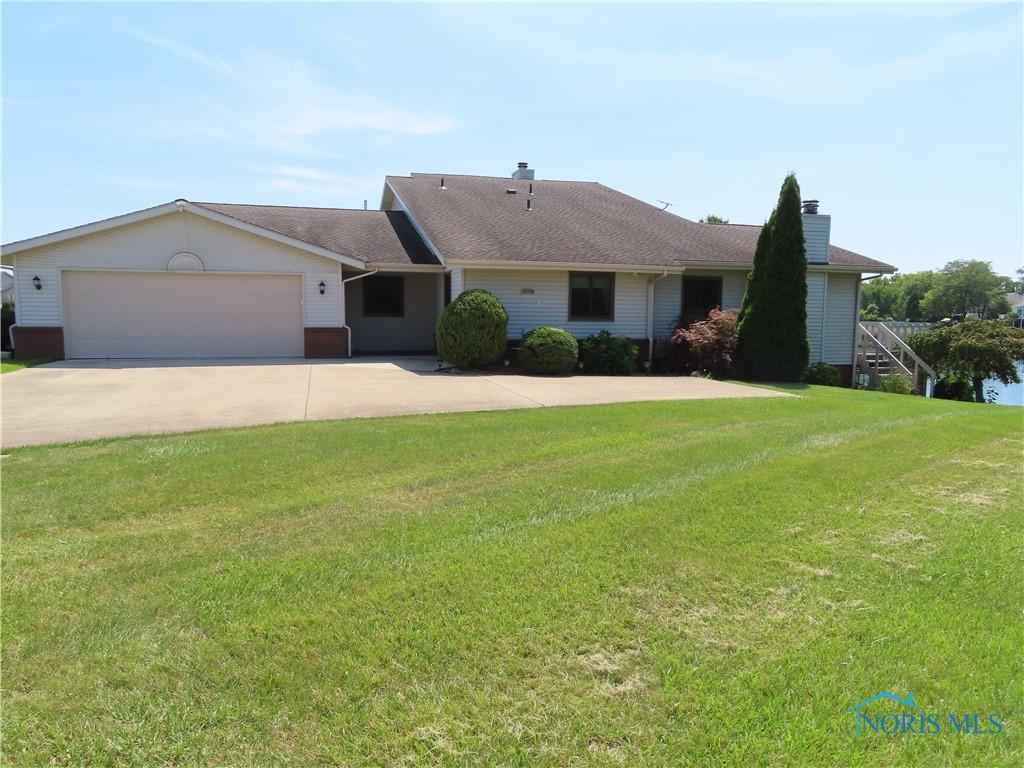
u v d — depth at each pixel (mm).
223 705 2350
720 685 2479
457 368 14141
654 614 3020
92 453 6035
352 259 16078
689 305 17125
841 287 18016
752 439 6855
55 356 15164
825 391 12164
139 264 15344
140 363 14477
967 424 8055
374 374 12984
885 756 2119
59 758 2084
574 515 4332
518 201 19344
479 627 2885
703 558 3639
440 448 6312
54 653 2670
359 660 2635
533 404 9461
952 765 2084
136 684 2471
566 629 2875
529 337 14195
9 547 3771
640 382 12859
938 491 4988
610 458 5953
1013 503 4707
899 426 7797
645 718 2295
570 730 2232
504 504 4570
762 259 14516
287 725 2250
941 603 3145
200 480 5148
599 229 17688
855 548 3812
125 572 3441
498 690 2453
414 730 2230
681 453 6141
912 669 2582
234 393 10164
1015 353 16969
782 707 2355
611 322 16203
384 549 3748
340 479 5219
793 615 3021
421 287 18984
